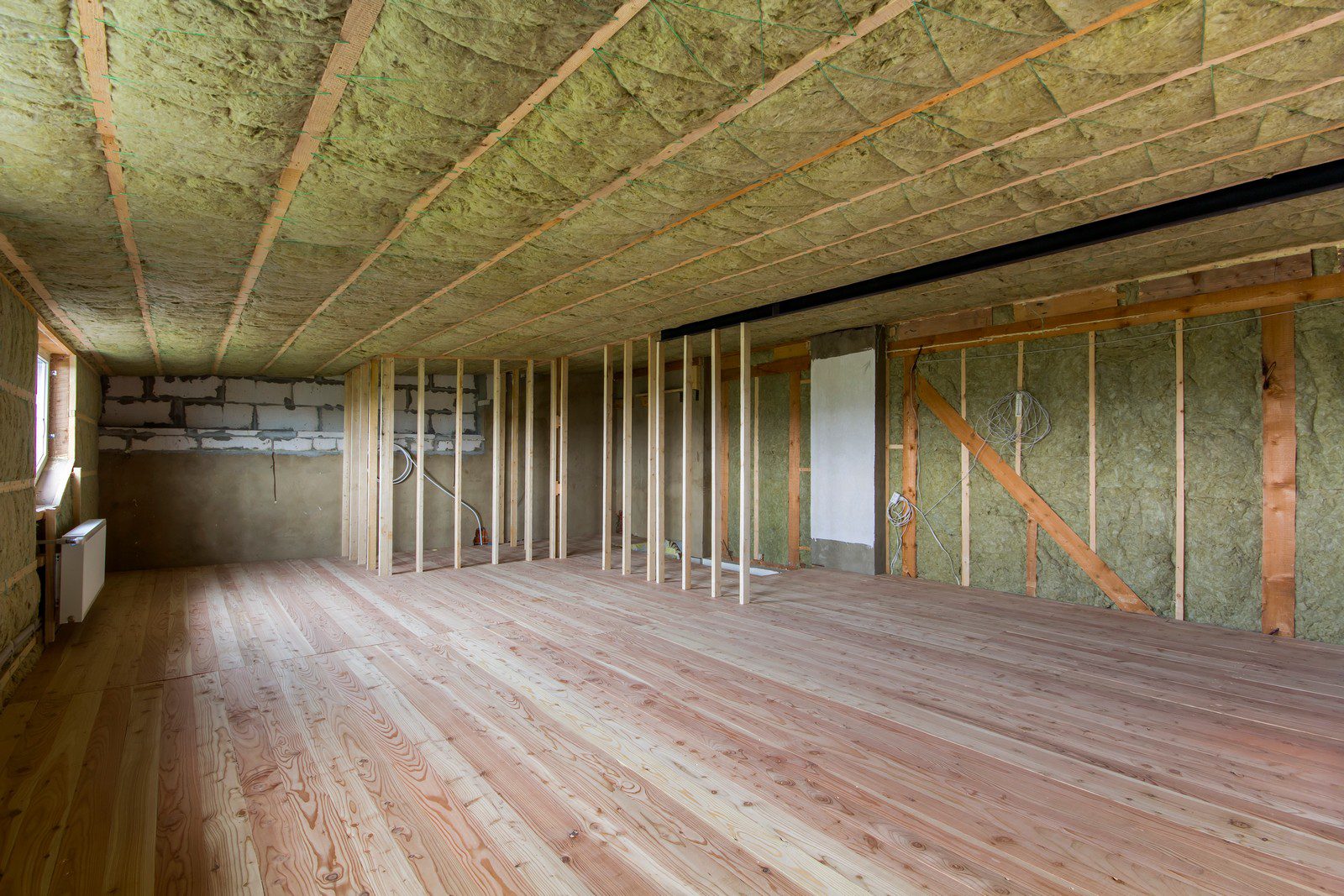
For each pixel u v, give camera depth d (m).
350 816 2.21
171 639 4.35
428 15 1.56
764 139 2.27
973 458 5.78
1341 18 1.66
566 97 1.96
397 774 2.49
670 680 3.49
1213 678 3.49
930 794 2.33
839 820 2.17
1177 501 4.69
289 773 2.51
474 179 2.54
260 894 1.82
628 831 2.12
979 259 3.74
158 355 6.27
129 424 7.26
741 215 3.00
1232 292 4.41
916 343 6.12
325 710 3.11
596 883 1.86
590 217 2.99
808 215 3.02
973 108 2.10
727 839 2.07
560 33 1.65
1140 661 3.77
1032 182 2.73
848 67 1.84
